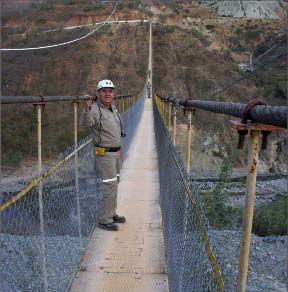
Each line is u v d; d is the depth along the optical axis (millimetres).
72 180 3191
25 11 51281
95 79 41875
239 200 12250
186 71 44094
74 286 2824
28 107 28250
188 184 1782
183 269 1915
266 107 879
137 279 2912
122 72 44375
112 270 3051
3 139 25953
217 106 1453
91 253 3354
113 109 3719
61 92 40156
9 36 45562
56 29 49031
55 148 26578
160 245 3520
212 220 9453
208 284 1219
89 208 3729
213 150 27547
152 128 15414
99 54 46438
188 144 2508
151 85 39250
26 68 41031
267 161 23781
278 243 7680
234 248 6809
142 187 5836
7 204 1696
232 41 43719
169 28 58312
